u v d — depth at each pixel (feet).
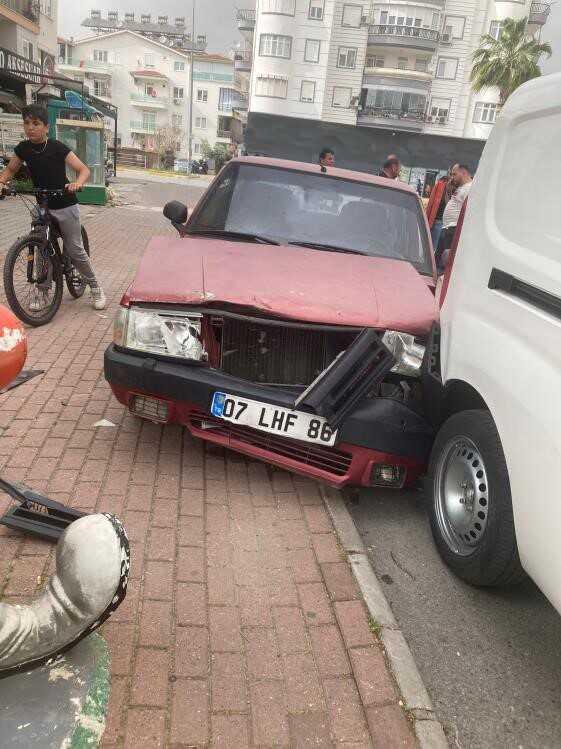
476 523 9.03
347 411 10.11
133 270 31.68
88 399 14.56
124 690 7.00
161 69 282.77
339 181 16.03
